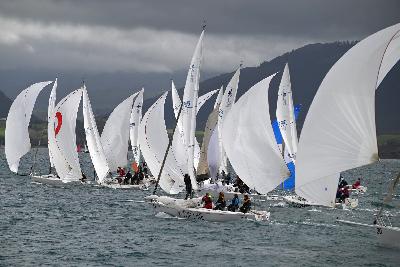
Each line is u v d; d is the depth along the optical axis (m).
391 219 152.50
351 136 95.75
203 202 140.50
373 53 96.38
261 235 119.69
